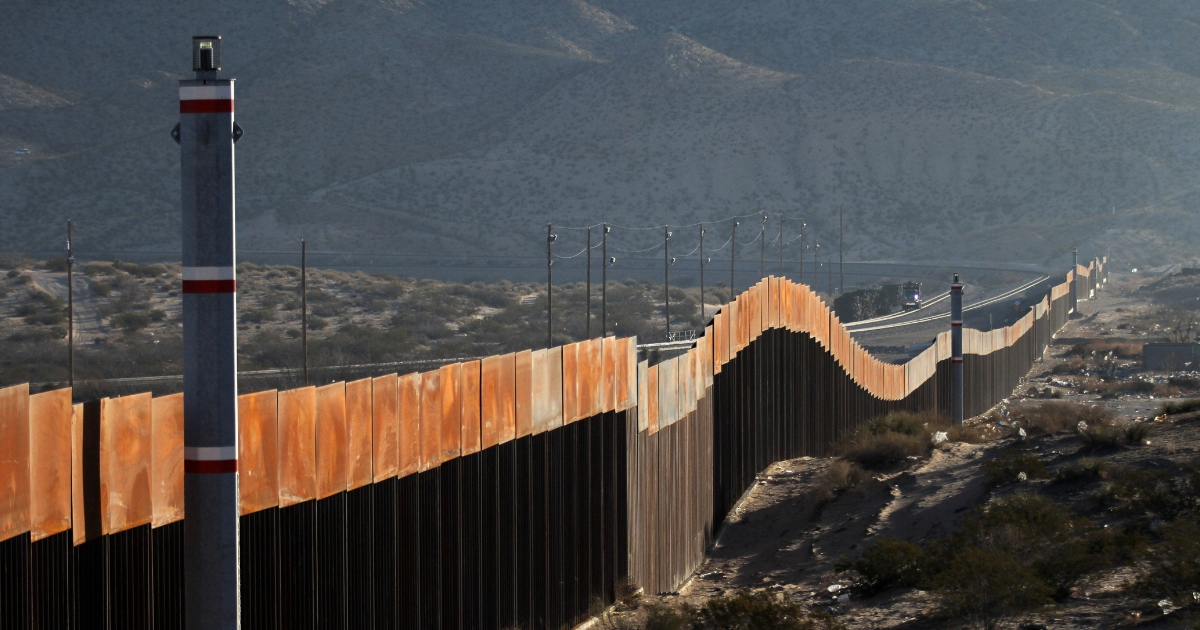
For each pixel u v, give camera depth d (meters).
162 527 23.50
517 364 35.81
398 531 29.97
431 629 31.33
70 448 21.16
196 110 18.69
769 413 68.81
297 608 26.16
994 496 47.16
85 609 21.50
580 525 39.97
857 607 37.25
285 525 25.77
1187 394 128.38
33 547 20.33
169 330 138.75
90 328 139.00
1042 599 30.80
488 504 34.12
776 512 59.38
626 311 188.75
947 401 111.38
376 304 172.88
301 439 26.36
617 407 43.22
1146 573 32.59
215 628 18.91
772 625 31.08
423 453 31.06
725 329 59.28
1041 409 72.88
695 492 53.28
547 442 37.62
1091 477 45.84
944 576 32.19
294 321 155.25
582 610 39.94
